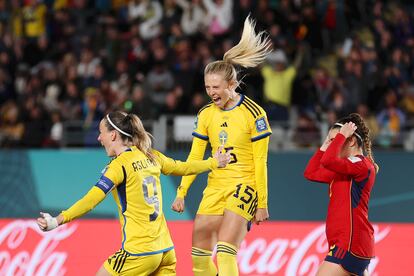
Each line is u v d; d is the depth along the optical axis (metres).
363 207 18.33
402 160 27.83
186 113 33.62
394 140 29.91
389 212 27.62
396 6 42.50
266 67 34.78
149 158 18.28
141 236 17.75
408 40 39.66
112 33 39.00
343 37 40.22
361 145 18.70
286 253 26.20
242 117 19.45
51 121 33.62
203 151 20.16
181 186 20.17
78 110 35.00
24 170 28.19
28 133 32.38
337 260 18.14
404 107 36.31
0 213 28.02
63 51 39.97
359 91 35.41
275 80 34.50
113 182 17.62
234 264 19.31
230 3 38.62
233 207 19.41
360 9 41.16
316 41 38.72
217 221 19.67
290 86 34.56
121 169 17.73
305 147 29.41
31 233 26.56
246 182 19.53
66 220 17.25
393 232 26.47
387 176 27.77
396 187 27.72
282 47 36.34
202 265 19.95
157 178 18.30
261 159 19.41
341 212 18.23
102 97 34.44
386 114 34.25
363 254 18.19
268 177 27.83
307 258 26.16
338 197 18.31
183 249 26.25
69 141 30.17
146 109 32.69
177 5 40.09
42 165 28.19
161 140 28.80
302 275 26.09
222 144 19.58
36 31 41.09
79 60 39.69
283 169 27.86
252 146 19.55
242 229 19.53
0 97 37.78
